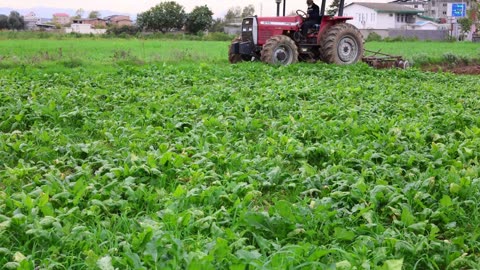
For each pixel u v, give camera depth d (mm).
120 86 12328
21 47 26219
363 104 10352
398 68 18047
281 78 14250
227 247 3852
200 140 7246
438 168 6164
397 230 4441
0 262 3920
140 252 3988
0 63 16891
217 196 5027
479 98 11883
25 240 4266
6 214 4715
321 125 8070
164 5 64562
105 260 3732
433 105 10648
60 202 4961
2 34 38906
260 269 3482
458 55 25047
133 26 65625
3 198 5031
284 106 9773
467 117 8625
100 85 12375
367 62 18656
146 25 64438
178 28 65188
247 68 15672
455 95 11953
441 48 33031
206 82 13711
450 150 6801
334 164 6180
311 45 18016
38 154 6715
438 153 6582
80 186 5145
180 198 4949
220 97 10766
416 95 12133
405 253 4086
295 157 6758
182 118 8609
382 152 6855
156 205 4980
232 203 5000
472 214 4934
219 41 42375
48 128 8016
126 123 8414
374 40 48656
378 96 11234
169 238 4016
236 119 8781
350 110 9273
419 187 5312
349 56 18219
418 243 4191
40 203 4723
